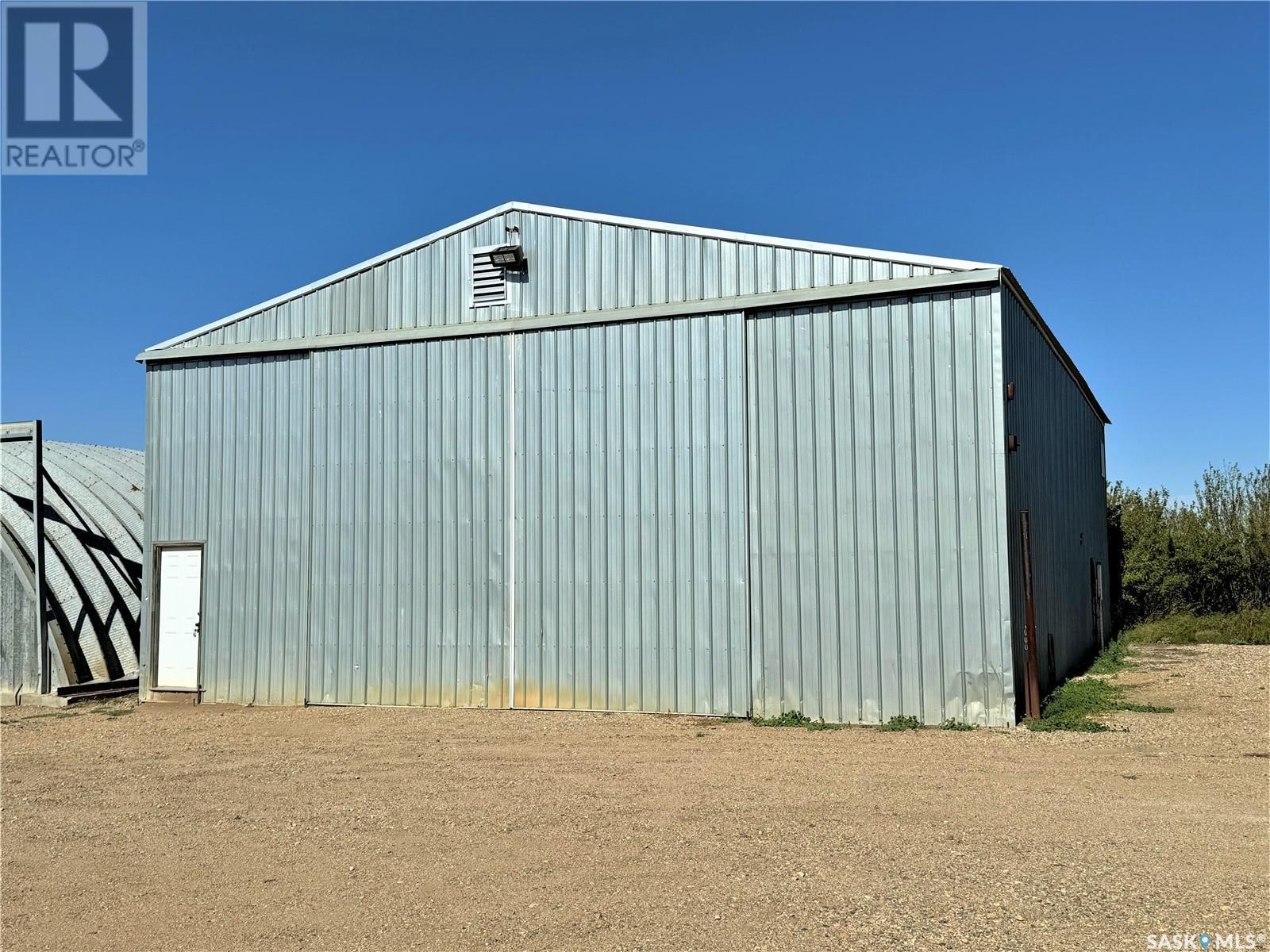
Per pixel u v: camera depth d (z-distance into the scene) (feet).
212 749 39.22
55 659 55.06
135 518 67.82
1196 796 27.35
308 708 50.08
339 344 51.83
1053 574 53.93
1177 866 21.01
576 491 46.98
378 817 27.12
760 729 40.45
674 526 45.09
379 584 50.03
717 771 32.24
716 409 44.83
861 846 22.94
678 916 18.89
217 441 54.19
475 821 26.35
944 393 40.88
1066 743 35.68
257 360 53.78
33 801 30.58
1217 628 88.74
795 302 43.47
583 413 47.24
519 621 47.37
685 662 44.32
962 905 18.97
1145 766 31.40
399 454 50.34
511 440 48.42
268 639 51.88
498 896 20.36
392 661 49.37
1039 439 50.42
